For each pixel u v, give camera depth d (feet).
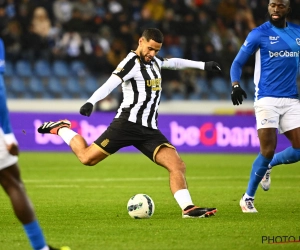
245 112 239.50
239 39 264.31
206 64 93.61
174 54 254.68
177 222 81.71
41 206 99.91
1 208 97.55
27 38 252.01
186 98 254.06
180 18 261.24
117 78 84.33
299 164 183.83
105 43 255.09
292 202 105.09
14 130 221.25
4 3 256.52
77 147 88.58
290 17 260.21
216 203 104.17
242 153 219.61
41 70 251.60
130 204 86.17
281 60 89.25
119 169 167.32
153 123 86.69
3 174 56.75
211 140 221.25
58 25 257.14
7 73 248.11
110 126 87.10
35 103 233.96
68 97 251.39
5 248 64.54
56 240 69.21
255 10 271.08
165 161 85.15
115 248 64.34
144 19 257.55
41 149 222.48
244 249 63.77
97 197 111.96
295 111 90.02
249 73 252.42
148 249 63.77
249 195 92.73
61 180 141.38
